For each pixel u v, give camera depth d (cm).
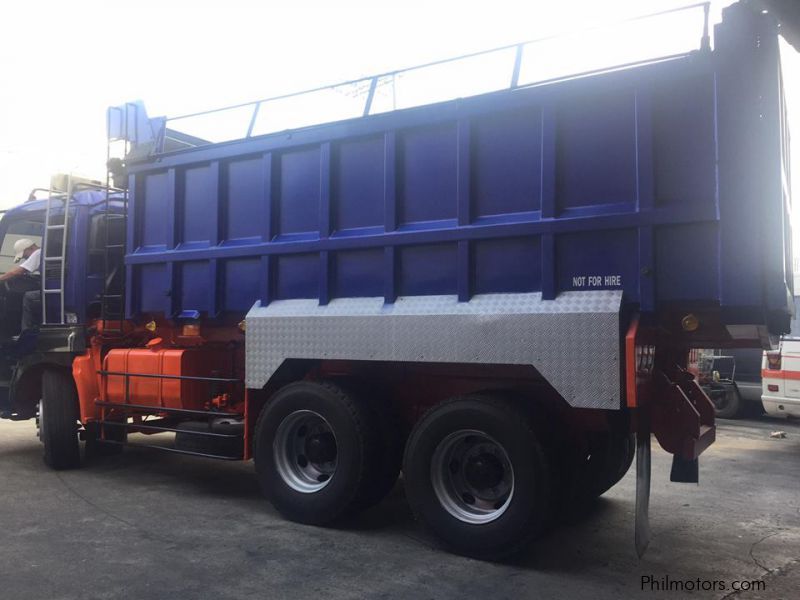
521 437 425
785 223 457
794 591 404
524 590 400
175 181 632
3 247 793
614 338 402
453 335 458
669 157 407
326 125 536
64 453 702
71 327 683
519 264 450
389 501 597
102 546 468
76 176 735
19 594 384
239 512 557
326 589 397
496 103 459
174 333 650
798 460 832
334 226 533
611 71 425
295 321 532
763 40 391
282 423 532
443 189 485
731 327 434
